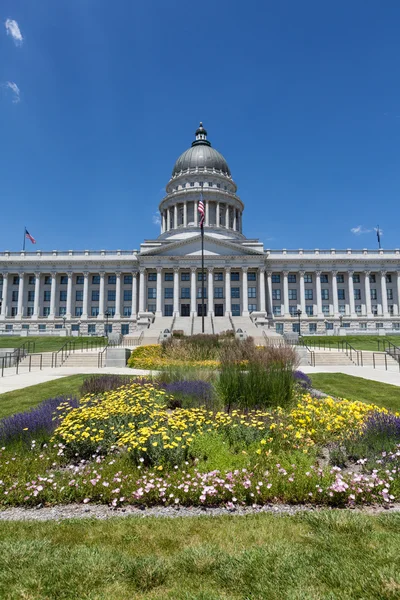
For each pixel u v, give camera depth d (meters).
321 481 7.05
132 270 86.38
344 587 4.27
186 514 6.45
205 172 102.06
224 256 82.00
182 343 31.47
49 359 34.88
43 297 88.25
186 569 4.68
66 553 5.06
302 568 4.61
